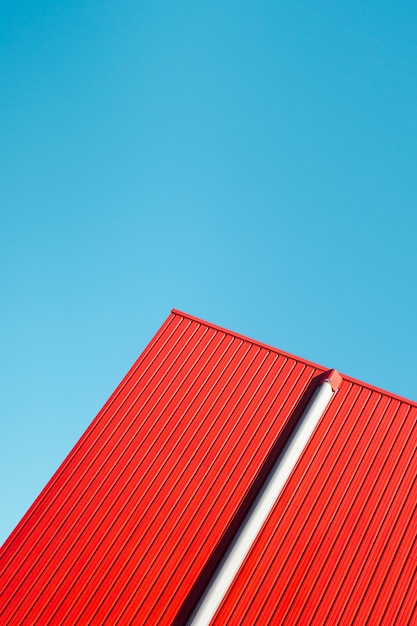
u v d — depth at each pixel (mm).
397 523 12172
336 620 10992
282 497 12703
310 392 14445
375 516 12305
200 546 12156
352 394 14430
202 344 15789
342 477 12953
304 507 12539
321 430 13773
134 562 12055
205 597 11117
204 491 12992
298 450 13141
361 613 11039
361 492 12695
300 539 12086
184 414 14367
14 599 11742
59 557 12289
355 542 11969
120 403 14781
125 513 12820
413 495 12555
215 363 15328
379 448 13375
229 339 15812
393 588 11305
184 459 13562
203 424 14133
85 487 13367
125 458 13750
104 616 11391
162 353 15711
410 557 11672
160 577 11797
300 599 11305
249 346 15609
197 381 14992
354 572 11570
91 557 12219
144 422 14336
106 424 14430
